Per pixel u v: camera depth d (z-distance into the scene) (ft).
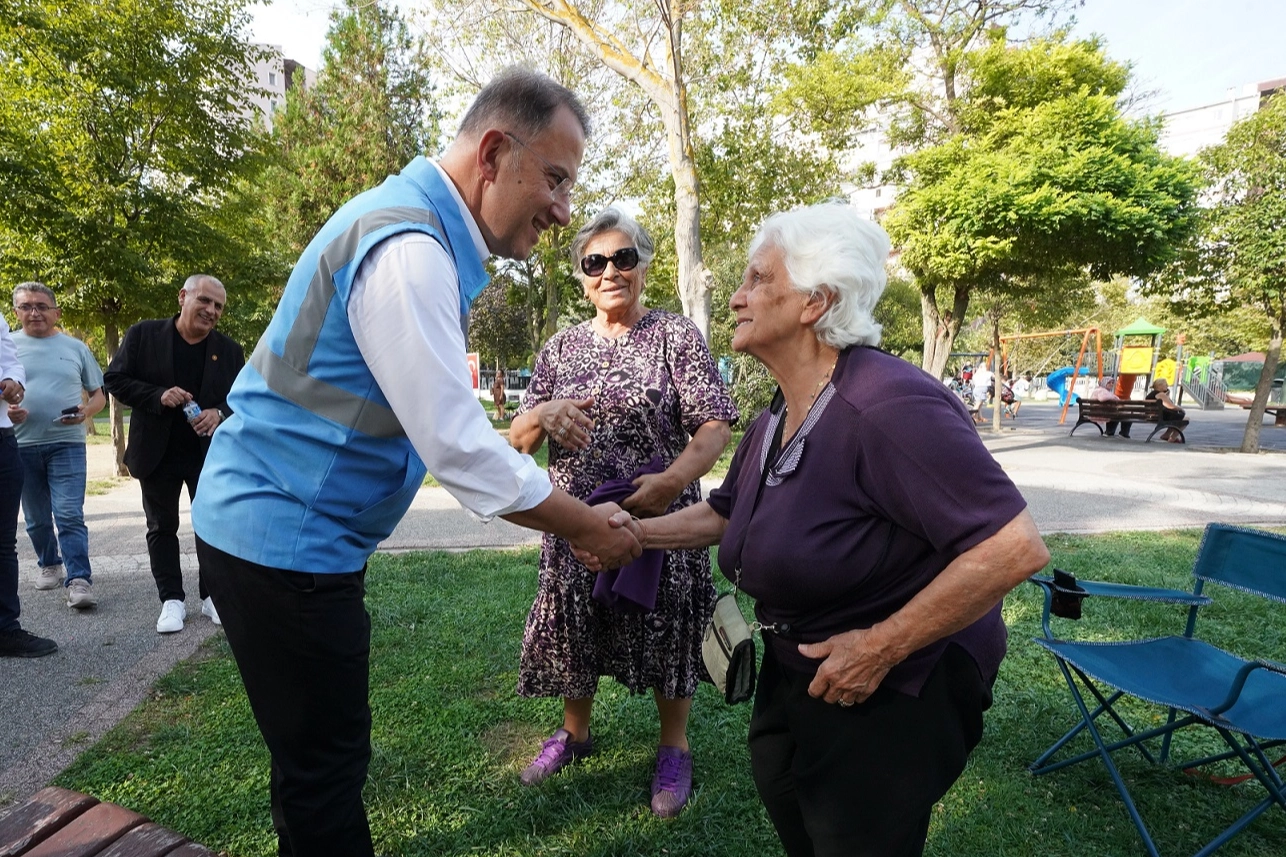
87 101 26.02
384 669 10.79
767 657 5.20
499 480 4.39
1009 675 10.78
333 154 60.75
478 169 4.83
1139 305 125.29
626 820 7.46
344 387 4.42
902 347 83.56
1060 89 36.73
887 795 4.45
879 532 4.34
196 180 29.07
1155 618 12.94
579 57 33.14
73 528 13.43
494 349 108.58
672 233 46.21
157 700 9.78
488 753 8.69
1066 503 24.62
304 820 4.82
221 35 28.63
